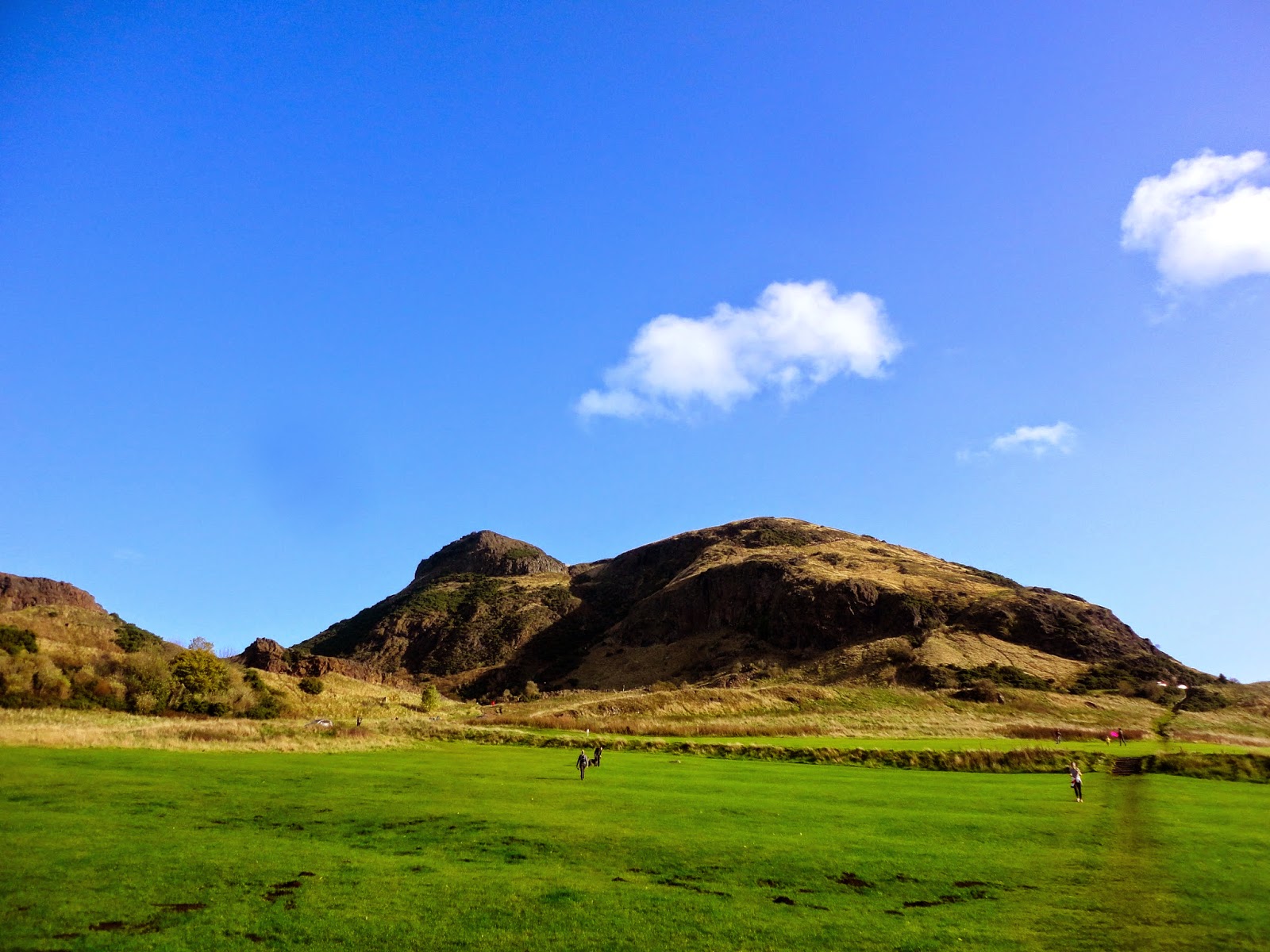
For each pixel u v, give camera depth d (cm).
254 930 1909
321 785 3769
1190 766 5719
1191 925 2116
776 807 3628
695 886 2381
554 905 2161
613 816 3275
